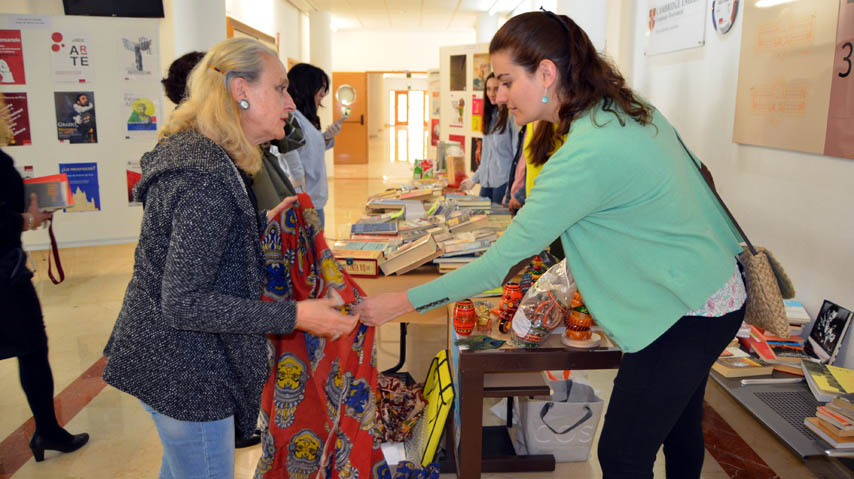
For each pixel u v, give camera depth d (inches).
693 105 167.9
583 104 54.2
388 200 167.3
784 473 92.2
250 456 98.7
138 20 252.2
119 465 97.1
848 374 107.8
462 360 76.9
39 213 95.7
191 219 45.3
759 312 60.9
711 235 54.8
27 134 247.6
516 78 56.2
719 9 151.9
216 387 50.1
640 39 207.5
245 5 335.3
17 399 120.0
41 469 95.8
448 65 303.6
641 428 57.5
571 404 92.7
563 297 76.1
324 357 66.0
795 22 119.9
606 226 54.5
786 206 126.3
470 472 80.2
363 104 622.2
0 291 87.0
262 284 51.4
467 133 296.4
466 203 153.9
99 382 127.4
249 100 49.9
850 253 108.3
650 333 55.0
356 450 65.5
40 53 244.4
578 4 219.5
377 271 99.3
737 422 107.3
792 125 121.6
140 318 48.4
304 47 503.2
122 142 258.2
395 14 502.9
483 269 57.8
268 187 77.9
